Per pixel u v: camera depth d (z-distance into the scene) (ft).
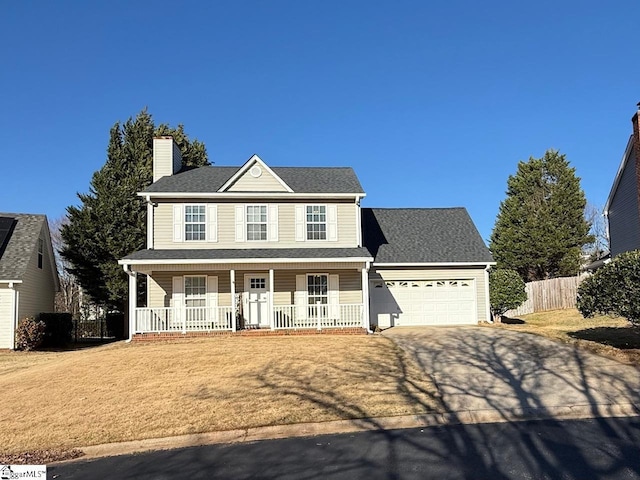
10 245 77.87
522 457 23.59
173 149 80.69
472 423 30.22
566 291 102.83
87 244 95.61
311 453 25.73
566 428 28.25
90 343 88.22
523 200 142.10
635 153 73.31
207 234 72.28
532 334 59.62
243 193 72.64
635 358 43.73
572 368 41.93
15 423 33.55
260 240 73.05
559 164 139.03
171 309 66.90
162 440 29.48
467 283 78.38
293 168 83.71
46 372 47.75
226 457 25.91
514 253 137.18
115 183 100.58
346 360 47.50
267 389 38.34
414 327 73.10
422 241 82.84
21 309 73.67
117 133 107.65
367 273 70.28
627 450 24.04
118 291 95.76
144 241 98.84
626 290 43.42
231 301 68.44
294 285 74.54
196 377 42.80
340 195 74.08
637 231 77.41
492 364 44.62
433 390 36.81
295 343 57.62
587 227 134.92
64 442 29.86
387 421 30.78
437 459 23.85
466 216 89.92
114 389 40.29
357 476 22.08
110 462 26.48
